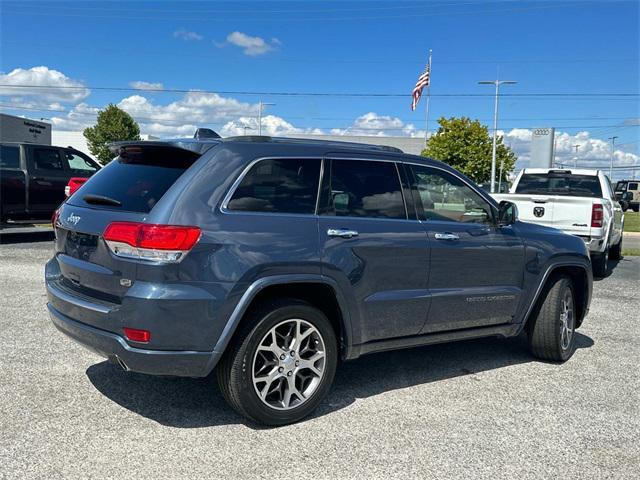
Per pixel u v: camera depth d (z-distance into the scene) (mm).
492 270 5062
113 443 3605
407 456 3578
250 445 3650
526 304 5359
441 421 4125
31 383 4531
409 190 4684
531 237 5391
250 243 3750
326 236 4070
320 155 4281
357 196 4379
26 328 6008
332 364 4168
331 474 3330
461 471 3418
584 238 9992
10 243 12469
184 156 3992
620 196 12891
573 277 5945
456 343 6266
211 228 3652
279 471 3344
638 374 5297
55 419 3912
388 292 4418
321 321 4078
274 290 3996
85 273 3861
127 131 59375
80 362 5039
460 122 46000
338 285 4102
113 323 3611
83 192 4332
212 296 3602
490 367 5418
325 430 3916
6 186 11812
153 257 3514
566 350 5641
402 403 4445
